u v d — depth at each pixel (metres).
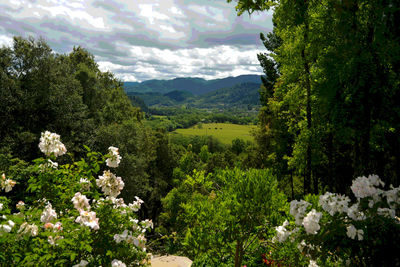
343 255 2.78
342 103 4.86
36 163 4.10
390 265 2.42
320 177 15.63
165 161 38.31
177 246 12.74
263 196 4.86
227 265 6.91
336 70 4.70
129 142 22.83
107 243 3.43
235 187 5.14
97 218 3.35
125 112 33.94
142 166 23.31
